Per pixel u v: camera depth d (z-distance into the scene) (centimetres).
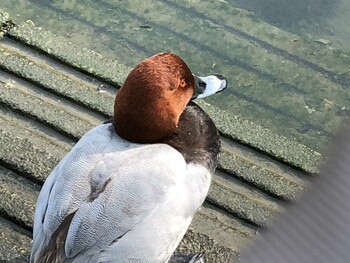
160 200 140
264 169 215
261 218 197
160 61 151
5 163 200
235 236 192
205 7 293
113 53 270
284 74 269
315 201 48
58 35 273
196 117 169
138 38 277
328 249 46
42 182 197
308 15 294
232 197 202
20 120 219
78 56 246
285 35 285
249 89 262
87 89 234
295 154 222
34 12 281
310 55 278
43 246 137
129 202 137
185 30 282
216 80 182
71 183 140
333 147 49
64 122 219
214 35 282
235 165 213
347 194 47
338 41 285
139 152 147
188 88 158
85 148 148
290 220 48
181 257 181
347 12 296
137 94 145
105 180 139
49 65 243
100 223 135
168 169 144
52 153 209
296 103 259
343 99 263
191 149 160
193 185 151
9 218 186
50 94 230
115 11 286
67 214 137
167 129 153
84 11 284
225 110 253
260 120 251
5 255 176
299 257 47
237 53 276
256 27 287
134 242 137
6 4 282
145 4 291
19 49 246
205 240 187
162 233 141
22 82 232
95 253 136
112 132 154
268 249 48
